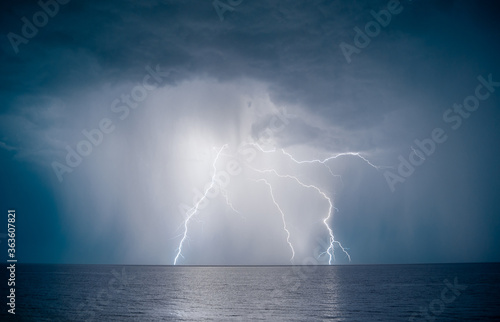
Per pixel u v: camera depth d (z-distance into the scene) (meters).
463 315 22.30
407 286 41.84
